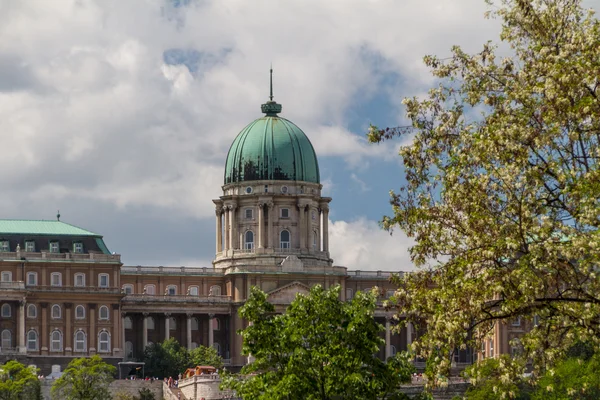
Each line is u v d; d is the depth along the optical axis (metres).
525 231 84.12
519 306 83.38
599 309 83.00
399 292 89.19
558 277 84.00
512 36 88.69
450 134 88.94
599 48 83.19
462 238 87.50
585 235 81.56
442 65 89.38
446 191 88.06
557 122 83.44
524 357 86.81
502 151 84.62
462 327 84.94
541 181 83.94
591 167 84.56
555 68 83.31
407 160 89.25
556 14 87.00
